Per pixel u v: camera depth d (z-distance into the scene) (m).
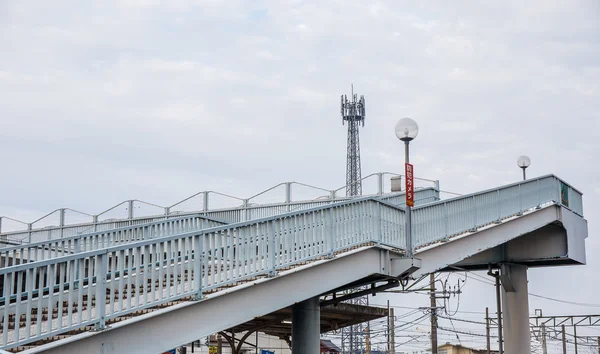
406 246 18.73
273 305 14.89
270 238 14.80
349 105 57.06
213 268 13.38
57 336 11.08
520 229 26.88
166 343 12.40
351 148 56.19
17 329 10.22
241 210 29.77
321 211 16.36
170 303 12.73
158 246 12.43
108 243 18.66
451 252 22.20
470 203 23.44
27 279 10.47
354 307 24.28
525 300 32.47
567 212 31.22
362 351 52.53
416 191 27.64
